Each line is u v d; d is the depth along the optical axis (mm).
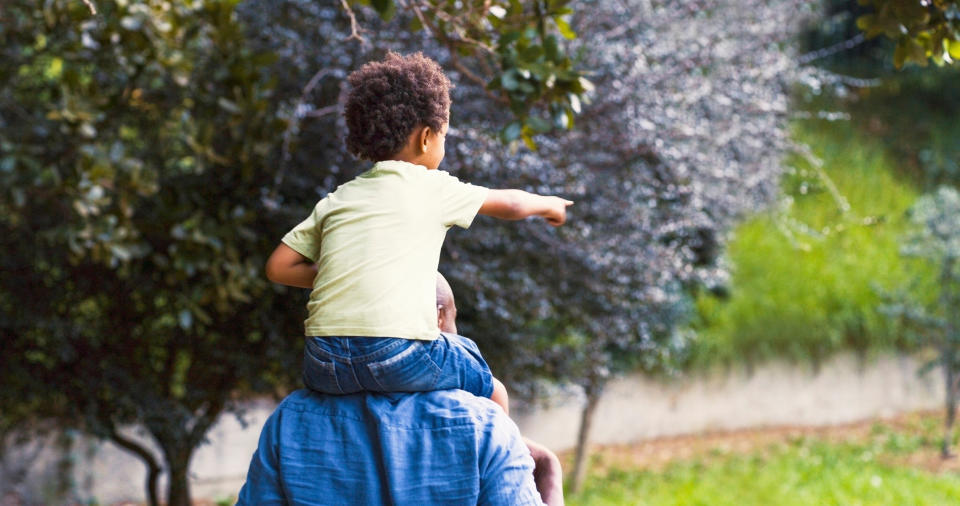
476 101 5531
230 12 5348
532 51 3480
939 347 10578
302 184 5820
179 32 5781
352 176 5574
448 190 2238
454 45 3740
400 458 2035
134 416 6594
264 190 5688
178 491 6832
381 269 2107
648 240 6434
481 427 2088
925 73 15164
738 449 10367
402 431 2059
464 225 2240
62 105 5227
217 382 6812
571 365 6938
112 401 6520
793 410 11391
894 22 3322
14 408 6605
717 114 6531
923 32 3408
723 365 11023
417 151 2270
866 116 15188
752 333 11109
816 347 11406
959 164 14312
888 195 13352
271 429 2158
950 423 10320
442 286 2406
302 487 2062
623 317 6727
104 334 6570
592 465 9891
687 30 6395
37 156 5766
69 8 5309
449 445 2057
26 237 6078
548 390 7531
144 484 8281
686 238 7562
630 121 5738
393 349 2059
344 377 2080
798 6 7312
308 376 2152
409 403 2102
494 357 6363
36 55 5812
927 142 14805
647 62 6090
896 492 8695
